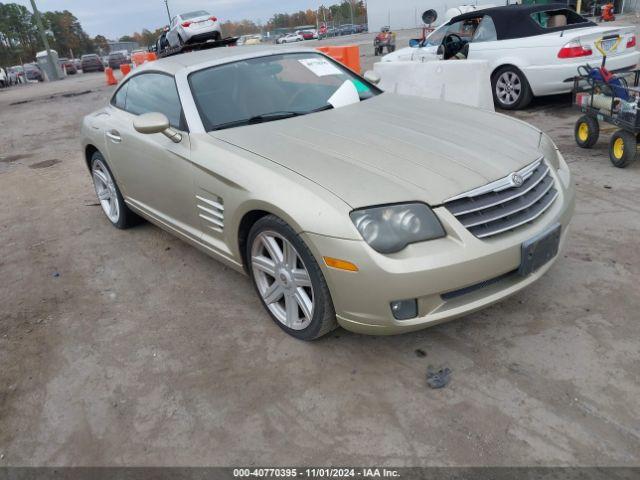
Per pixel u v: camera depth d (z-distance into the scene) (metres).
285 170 2.71
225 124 3.39
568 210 2.90
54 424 2.55
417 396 2.48
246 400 2.57
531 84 7.71
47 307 3.64
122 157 4.12
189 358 2.93
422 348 2.81
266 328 3.12
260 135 3.17
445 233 2.42
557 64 7.36
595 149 5.85
